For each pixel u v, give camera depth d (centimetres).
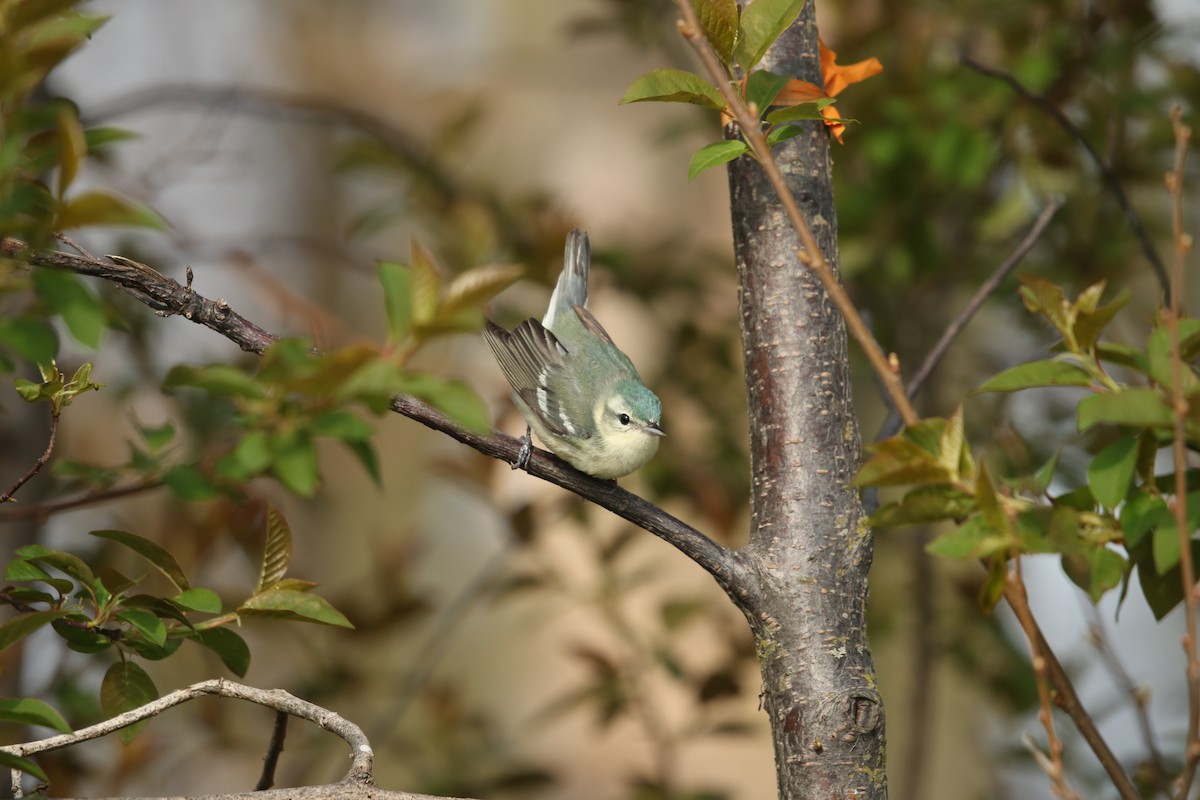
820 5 1407
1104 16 1150
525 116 2048
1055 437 1194
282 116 1303
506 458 613
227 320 544
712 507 1219
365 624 1189
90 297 431
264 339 547
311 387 428
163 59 2241
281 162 2698
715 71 492
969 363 1416
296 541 2133
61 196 407
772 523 592
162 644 490
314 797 478
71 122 410
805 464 593
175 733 1191
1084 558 478
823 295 611
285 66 2712
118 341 1111
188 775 1502
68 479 1019
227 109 1268
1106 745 500
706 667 1213
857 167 1290
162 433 694
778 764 576
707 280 1437
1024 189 1214
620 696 1156
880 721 566
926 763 1593
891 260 1277
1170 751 1000
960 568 1309
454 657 1891
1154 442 481
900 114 1178
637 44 1348
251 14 2686
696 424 1391
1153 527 474
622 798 1166
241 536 1030
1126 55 1125
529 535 1173
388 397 450
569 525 1283
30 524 979
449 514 2161
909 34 1233
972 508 485
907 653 1608
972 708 1636
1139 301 1488
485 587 1236
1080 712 507
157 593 1011
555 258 1227
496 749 1253
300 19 2727
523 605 1883
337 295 2583
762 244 617
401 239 1916
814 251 486
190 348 1155
